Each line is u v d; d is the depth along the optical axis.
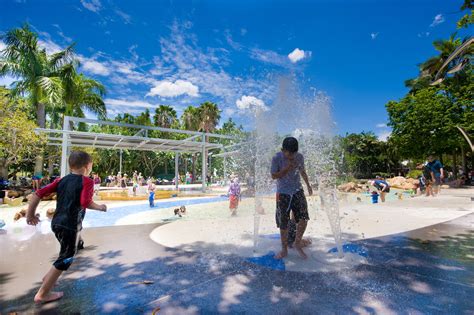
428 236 4.59
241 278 2.88
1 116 14.84
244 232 5.25
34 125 15.53
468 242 4.20
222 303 2.34
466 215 6.66
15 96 18.09
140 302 2.38
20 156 15.73
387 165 55.19
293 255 3.64
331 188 4.48
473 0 5.42
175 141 18.50
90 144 19.27
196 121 43.00
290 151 3.51
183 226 5.99
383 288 2.58
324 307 2.24
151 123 44.03
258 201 4.70
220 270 3.12
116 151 41.91
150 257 3.66
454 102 24.05
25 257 3.71
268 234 5.05
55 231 2.49
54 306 2.32
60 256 2.46
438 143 24.11
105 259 3.59
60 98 18.41
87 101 24.16
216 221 6.88
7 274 3.09
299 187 3.62
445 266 3.15
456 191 15.49
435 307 2.22
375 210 7.72
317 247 3.97
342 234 4.76
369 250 3.80
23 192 14.72
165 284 2.75
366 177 53.50
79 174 2.68
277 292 2.53
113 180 34.16
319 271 3.04
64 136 14.14
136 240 4.64
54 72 19.97
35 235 5.04
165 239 4.70
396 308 2.21
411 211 7.46
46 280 2.41
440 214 6.88
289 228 3.96
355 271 3.02
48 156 22.44
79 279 2.90
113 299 2.44
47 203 12.34
